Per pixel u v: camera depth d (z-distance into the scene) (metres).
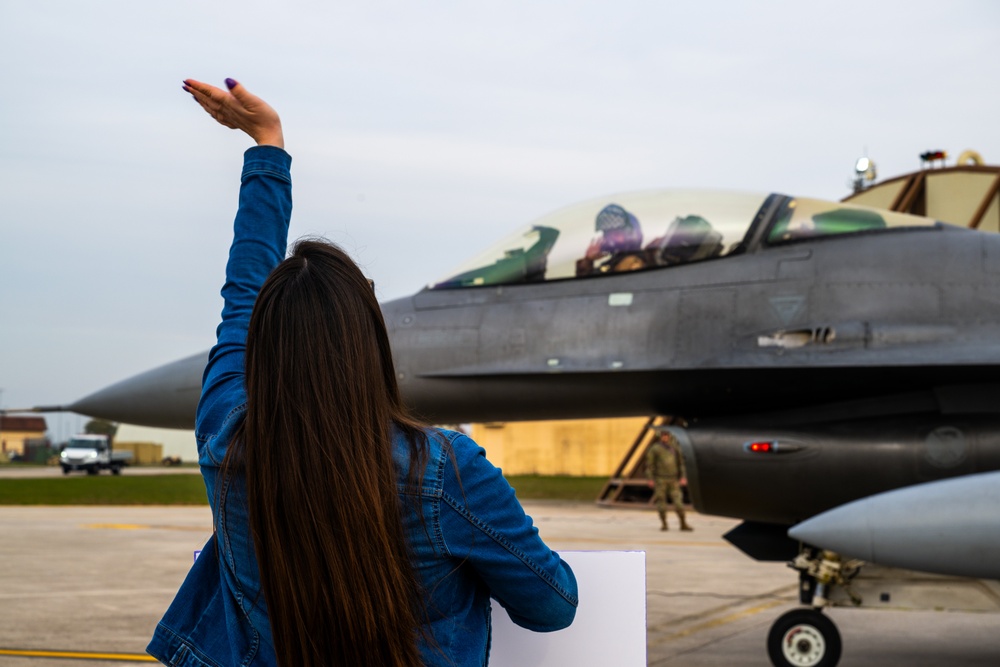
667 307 6.12
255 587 1.53
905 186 17.31
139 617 7.44
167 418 6.91
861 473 5.70
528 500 24.22
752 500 5.89
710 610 8.27
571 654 2.11
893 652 6.61
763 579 10.39
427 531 1.47
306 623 1.43
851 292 5.88
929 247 6.02
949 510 4.84
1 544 13.34
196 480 37.47
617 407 6.36
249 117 1.97
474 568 1.53
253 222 1.90
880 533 4.93
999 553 4.74
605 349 6.11
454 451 1.52
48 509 21.91
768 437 5.84
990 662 6.28
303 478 1.43
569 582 1.58
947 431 5.62
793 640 5.76
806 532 5.13
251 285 1.84
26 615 7.53
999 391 5.74
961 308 5.72
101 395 7.04
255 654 1.56
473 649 1.52
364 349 1.53
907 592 5.60
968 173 16.94
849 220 6.23
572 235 6.56
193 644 1.65
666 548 13.55
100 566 10.81
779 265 6.09
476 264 6.78
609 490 22.64
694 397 6.18
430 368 6.41
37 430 115.69
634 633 2.10
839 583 5.66
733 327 5.96
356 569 1.41
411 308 6.70
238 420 1.60
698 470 5.98
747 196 6.48
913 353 5.55
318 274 1.56
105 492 28.28
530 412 6.47
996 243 6.00
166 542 13.66
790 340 5.81
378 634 1.42
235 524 1.54
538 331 6.28
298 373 1.49
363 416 1.48
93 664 5.79
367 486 1.43
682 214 6.41
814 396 6.05
